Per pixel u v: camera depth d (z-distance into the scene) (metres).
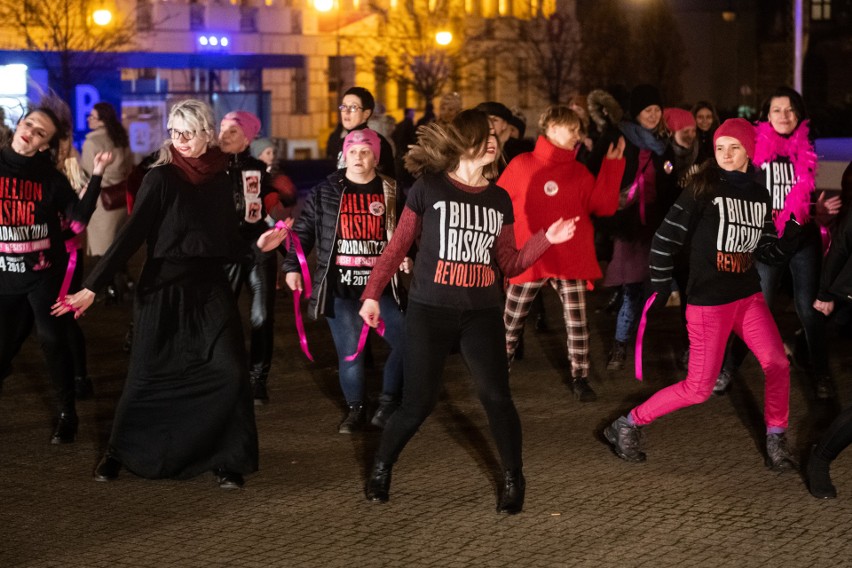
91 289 6.11
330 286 7.51
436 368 5.91
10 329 7.37
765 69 61.94
